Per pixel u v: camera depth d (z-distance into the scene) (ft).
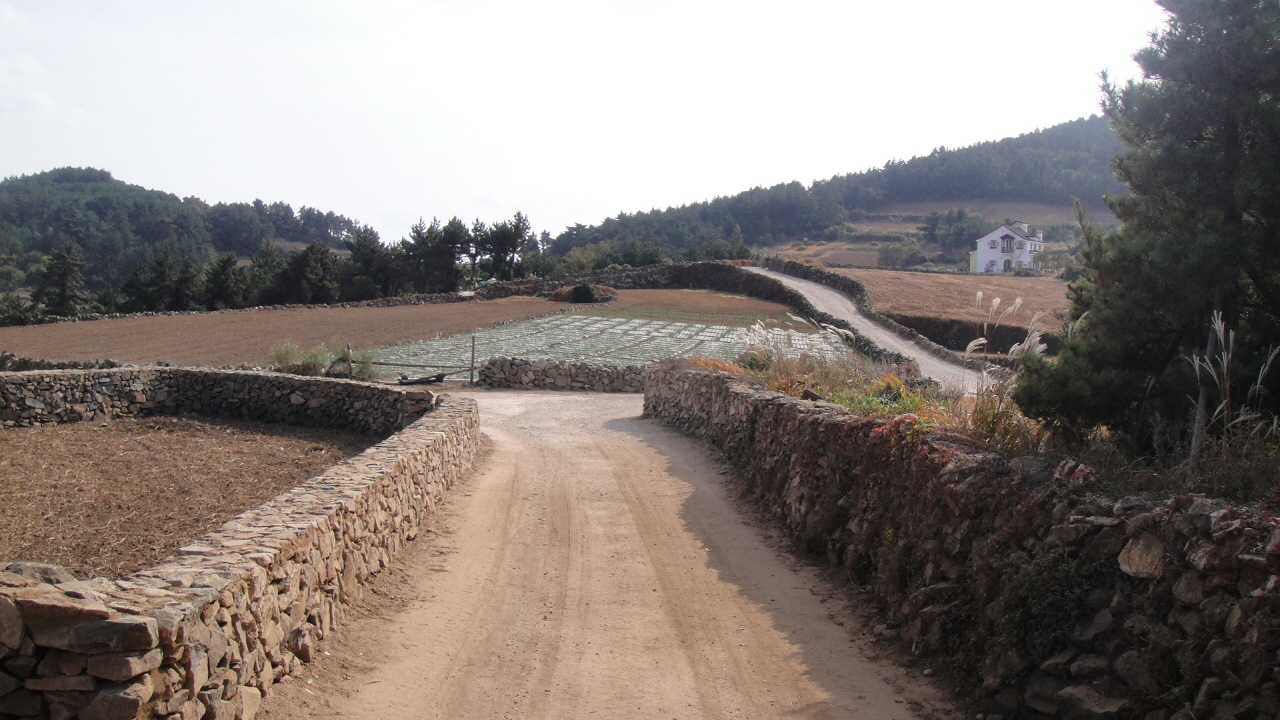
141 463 38.01
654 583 23.71
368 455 26.48
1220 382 20.26
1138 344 23.95
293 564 16.48
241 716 13.91
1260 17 21.57
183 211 555.28
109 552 23.85
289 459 40.60
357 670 17.13
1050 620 14.64
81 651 11.43
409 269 292.81
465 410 41.78
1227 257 21.43
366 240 288.92
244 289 255.70
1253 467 15.93
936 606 17.85
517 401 71.87
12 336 124.98
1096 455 19.17
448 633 19.67
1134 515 14.30
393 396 49.42
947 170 564.71
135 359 98.07
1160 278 22.18
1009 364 26.21
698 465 41.32
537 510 31.89
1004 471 18.07
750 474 34.86
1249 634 11.57
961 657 16.78
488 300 212.84
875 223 531.91
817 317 176.55
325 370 77.66
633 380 84.94
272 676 15.26
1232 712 11.46
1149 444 22.31
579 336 138.41
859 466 24.27
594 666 18.20
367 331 136.46
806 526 26.71
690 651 19.06
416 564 24.49
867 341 129.29
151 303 246.47
